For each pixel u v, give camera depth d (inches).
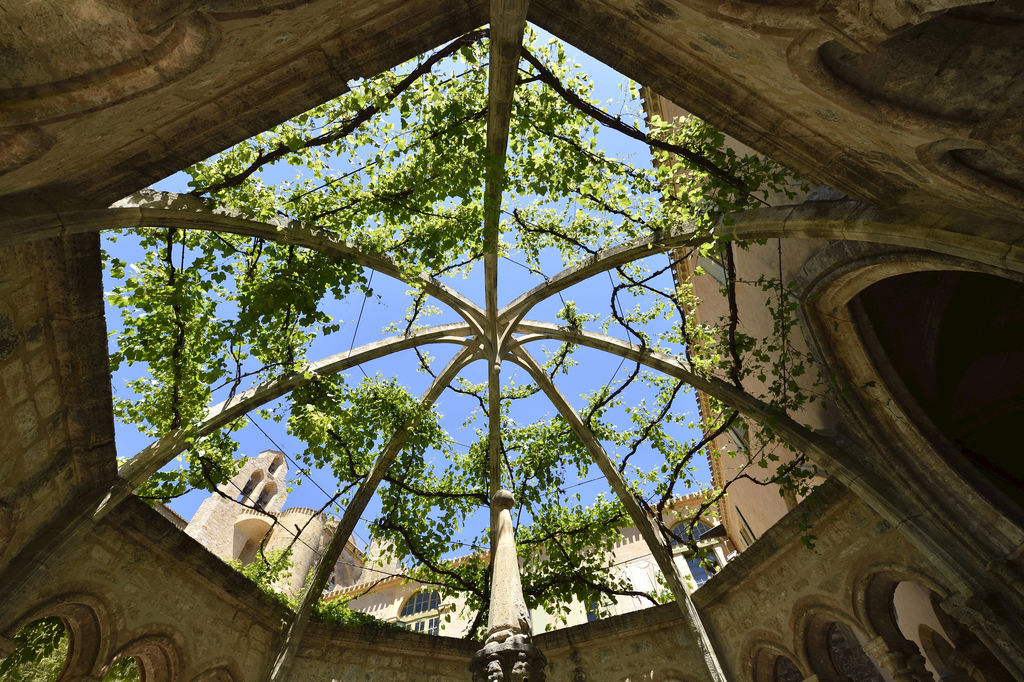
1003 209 213.8
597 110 311.3
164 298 327.3
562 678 459.5
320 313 374.3
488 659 189.5
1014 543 323.6
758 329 472.7
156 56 136.6
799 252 380.8
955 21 163.0
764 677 426.6
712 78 221.9
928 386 391.5
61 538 308.0
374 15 201.3
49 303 269.4
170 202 286.5
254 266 360.2
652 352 476.4
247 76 197.2
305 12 164.1
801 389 438.3
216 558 396.5
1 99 127.5
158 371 350.3
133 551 357.7
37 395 281.7
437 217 381.7
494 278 475.8
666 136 331.9
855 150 231.8
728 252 397.4
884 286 387.2
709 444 538.6
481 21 227.1
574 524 543.2
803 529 394.9
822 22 144.8
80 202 223.9
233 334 359.9
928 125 178.7
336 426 464.4
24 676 469.7
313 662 428.5
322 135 313.0
